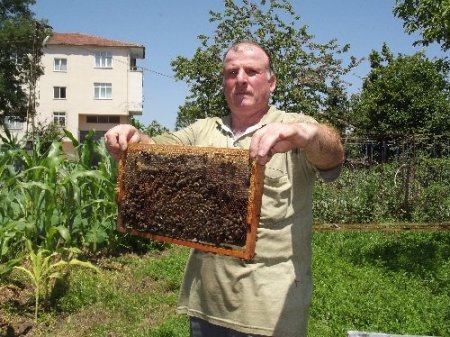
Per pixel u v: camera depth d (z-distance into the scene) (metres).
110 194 3.89
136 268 3.62
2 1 20.73
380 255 4.41
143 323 2.66
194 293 1.44
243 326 1.32
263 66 1.38
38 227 3.45
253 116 1.43
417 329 2.55
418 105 11.64
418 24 4.54
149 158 1.36
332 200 6.09
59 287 3.00
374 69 12.63
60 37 23.92
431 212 6.13
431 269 3.91
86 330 2.55
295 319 1.31
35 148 3.80
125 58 23.81
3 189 3.34
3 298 2.83
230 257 1.34
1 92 19.19
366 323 2.67
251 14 8.22
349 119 9.16
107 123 24.38
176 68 8.38
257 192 1.16
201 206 1.25
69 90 23.59
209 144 1.47
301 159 1.32
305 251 1.36
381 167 6.96
